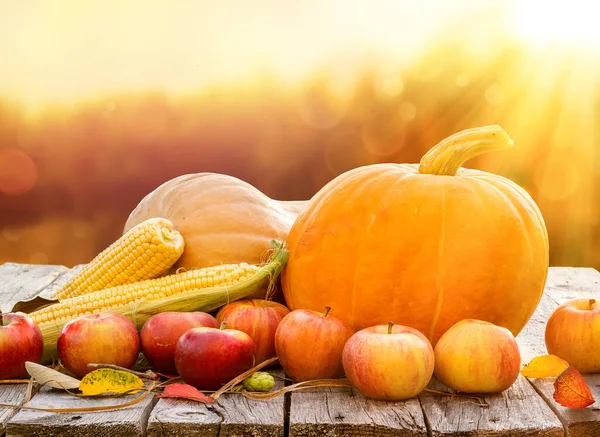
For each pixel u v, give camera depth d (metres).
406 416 1.34
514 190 1.50
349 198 1.48
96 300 1.50
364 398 1.38
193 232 1.58
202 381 1.40
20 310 1.52
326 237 1.47
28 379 1.43
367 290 1.45
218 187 1.62
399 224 1.44
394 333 1.38
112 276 1.56
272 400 1.38
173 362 1.44
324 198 1.50
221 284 1.51
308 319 1.42
